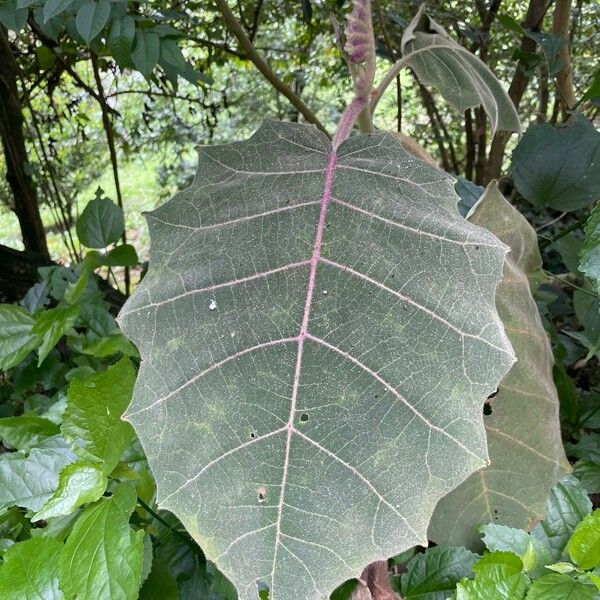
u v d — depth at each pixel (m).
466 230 0.50
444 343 0.46
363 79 0.68
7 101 2.10
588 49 1.76
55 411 0.84
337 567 0.42
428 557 0.70
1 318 1.01
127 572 0.56
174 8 1.66
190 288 0.50
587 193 0.93
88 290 1.15
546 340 0.76
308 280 0.49
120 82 2.69
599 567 0.60
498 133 1.37
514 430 0.71
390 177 0.54
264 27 2.42
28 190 2.29
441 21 1.69
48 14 0.84
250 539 0.43
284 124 0.58
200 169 0.56
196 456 0.45
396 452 0.44
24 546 0.61
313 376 0.46
